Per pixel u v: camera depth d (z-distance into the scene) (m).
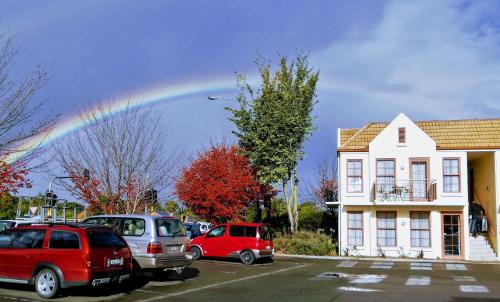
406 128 28.97
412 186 28.47
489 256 27.50
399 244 28.48
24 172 15.03
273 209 37.97
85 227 12.84
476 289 15.20
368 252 28.81
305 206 40.41
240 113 33.31
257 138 32.66
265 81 33.56
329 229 35.16
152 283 16.05
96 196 22.58
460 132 29.39
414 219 28.55
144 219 15.48
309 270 20.81
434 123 30.62
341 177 29.53
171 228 15.96
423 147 28.62
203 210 29.95
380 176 29.00
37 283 12.77
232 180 29.94
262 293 14.16
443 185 28.23
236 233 23.48
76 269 12.40
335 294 13.98
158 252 15.18
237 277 18.08
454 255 27.84
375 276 18.70
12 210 39.22
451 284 16.44
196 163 30.56
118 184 22.84
